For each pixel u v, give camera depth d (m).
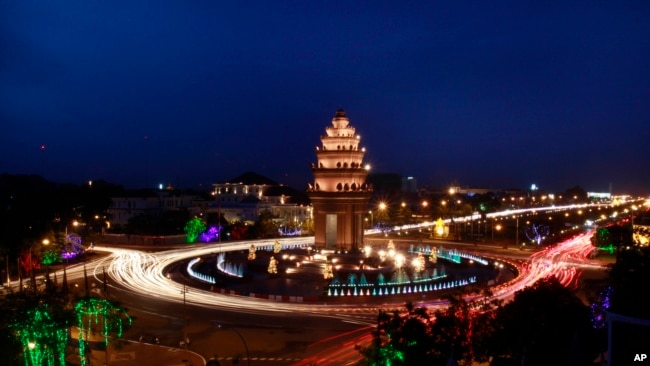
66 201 119.31
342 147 98.25
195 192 191.12
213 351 53.47
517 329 40.06
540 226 161.88
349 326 61.66
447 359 36.72
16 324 40.69
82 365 46.78
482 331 40.88
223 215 170.62
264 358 51.44
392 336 37.72
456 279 84.62
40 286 77.19
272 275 86.88
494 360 40.62
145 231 137.12
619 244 101.81
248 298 75.50
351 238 96.62
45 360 44.16
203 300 74.19
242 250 118.25
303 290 78.44
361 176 98.00
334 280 81.06
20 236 87.31
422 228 181.38
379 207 192.00
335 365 49.28
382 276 81.88
